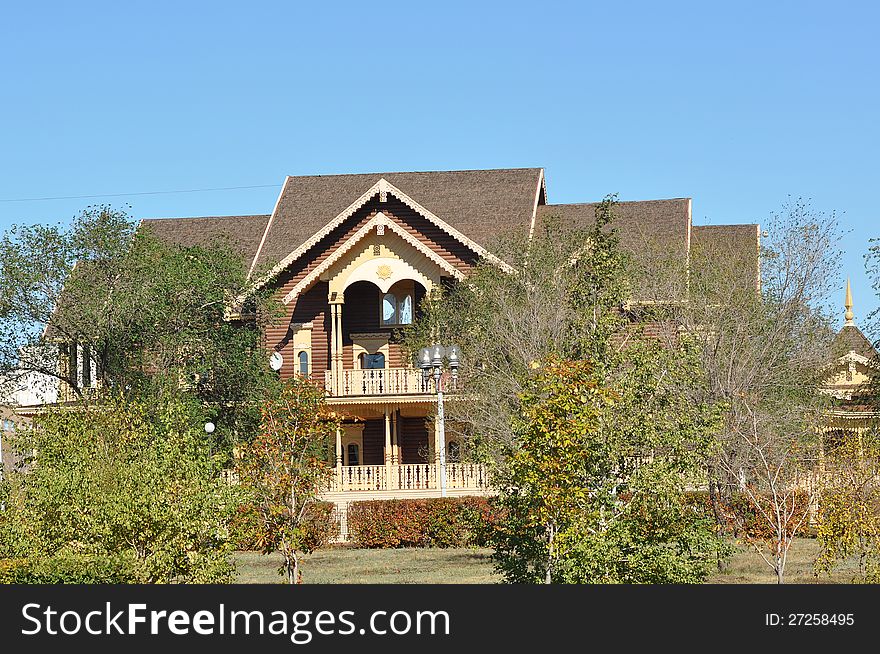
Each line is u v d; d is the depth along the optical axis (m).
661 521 24.95
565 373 24.62
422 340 49.78
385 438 53.34
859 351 54.91
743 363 40.19
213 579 26.50
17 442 31.95
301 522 30.19
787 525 31.20
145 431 30.44
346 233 55.66
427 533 43.19
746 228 59.22
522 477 24.38
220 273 50.09
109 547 26.44
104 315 45.31
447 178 61.06
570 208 59.75
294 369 56.12
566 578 24.12
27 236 46.06
